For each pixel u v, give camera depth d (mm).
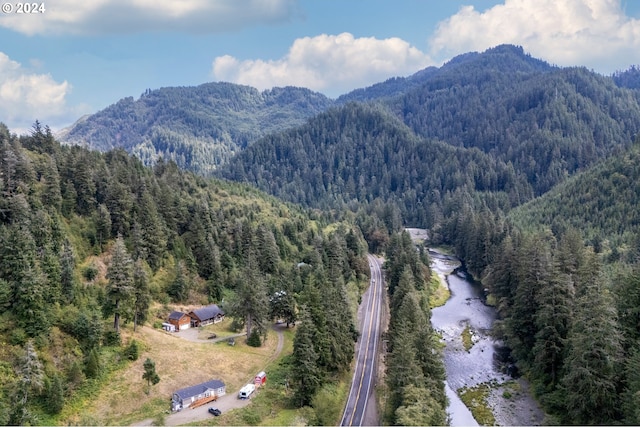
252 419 69312
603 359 60344
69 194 107000
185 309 109562
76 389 69625
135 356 81000
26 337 69812
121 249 84375
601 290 69000
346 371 87062
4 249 73312
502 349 102875
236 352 91562
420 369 66625
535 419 73375
